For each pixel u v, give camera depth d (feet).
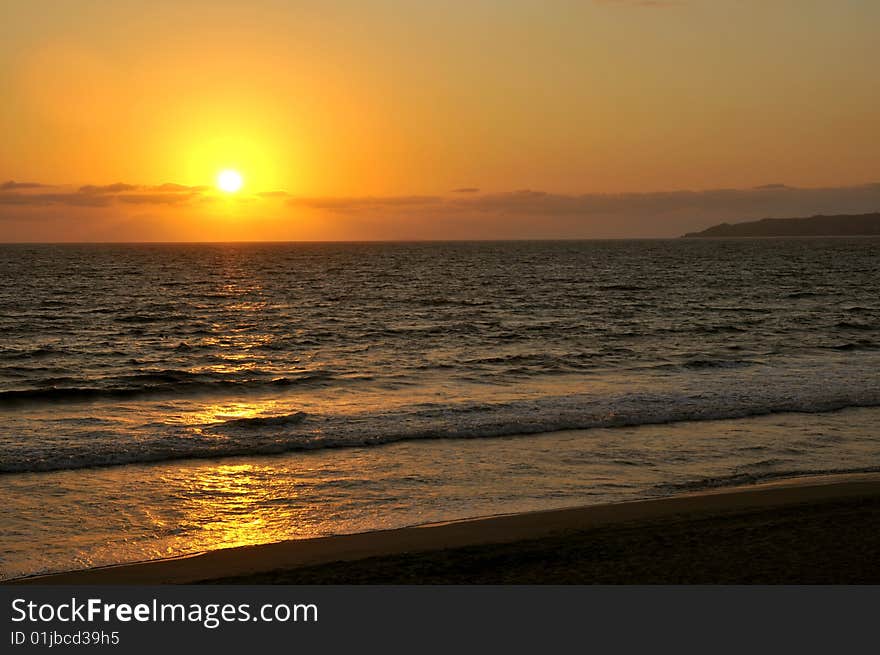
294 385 74.90
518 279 275.80
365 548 31.19
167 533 33.19
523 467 42.96
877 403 59.72
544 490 38.93
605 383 73.77
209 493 38.58
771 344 104.88
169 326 134.72
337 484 40.01
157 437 49.78
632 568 28.58
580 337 115.34
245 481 40.55
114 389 70.28
